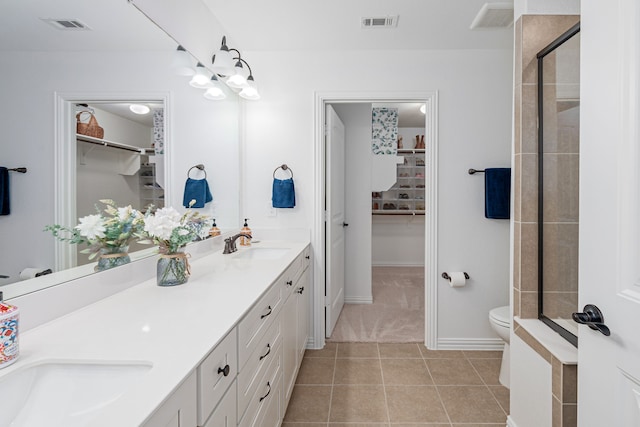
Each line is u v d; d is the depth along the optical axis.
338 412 1.79
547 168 1.54
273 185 2.47
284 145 2.52
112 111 1.25
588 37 0.89
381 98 2.46
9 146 0.88
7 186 0.88
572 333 1.37
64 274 1.03
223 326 0.92
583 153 0.92
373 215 5.26
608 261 0.82
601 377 0.84
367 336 2.73
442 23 2.09
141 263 1.38
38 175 0.96
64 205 1.04
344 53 2.47
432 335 2.51
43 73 0.98
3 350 0.70
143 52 1.40
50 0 1.00
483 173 2.46
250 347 1.11
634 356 0.74
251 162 2.54
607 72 0.82
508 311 2.13
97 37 1.18
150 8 1.43
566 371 1.22
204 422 0.77
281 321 1.57
